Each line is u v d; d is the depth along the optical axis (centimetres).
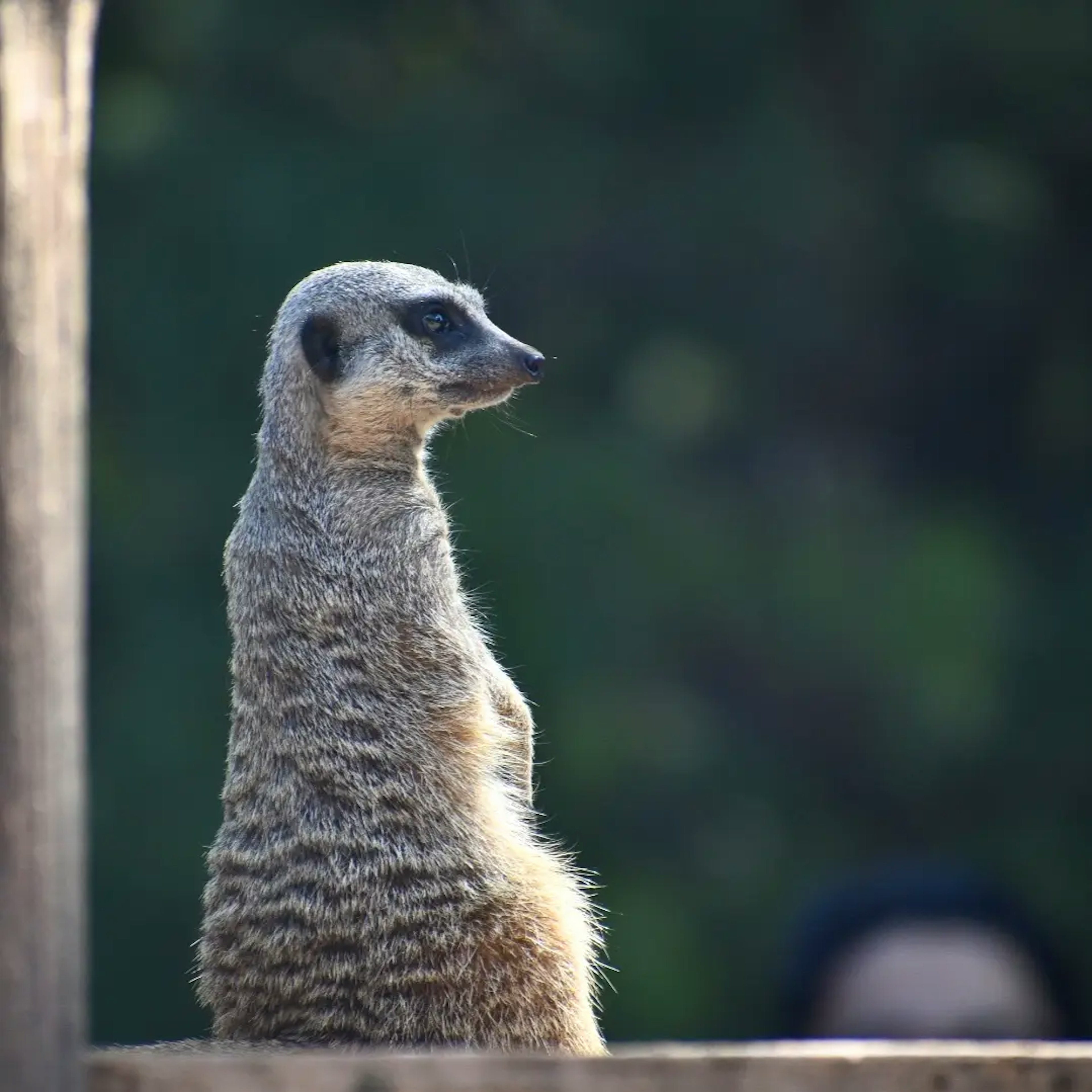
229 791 1219
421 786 1179
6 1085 693
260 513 1286
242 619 1261
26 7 704
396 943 1130
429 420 1323
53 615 703
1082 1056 754
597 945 1260
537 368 1326
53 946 701
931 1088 754
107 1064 734
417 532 1272
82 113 727
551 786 3559
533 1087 742
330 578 1243
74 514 713
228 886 1173
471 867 1155
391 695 1212
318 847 1154
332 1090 738
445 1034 1120
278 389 1308
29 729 698
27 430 700
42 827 699
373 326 1308
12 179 695
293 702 1209
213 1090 734
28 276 700
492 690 1273
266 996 1140
